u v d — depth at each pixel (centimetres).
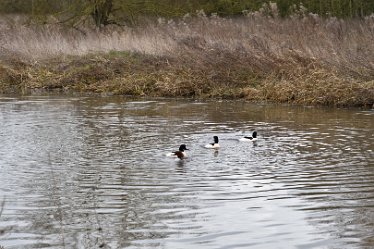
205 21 3106
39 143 1546
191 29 3002
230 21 3139
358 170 1260
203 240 883
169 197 1079
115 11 3822
